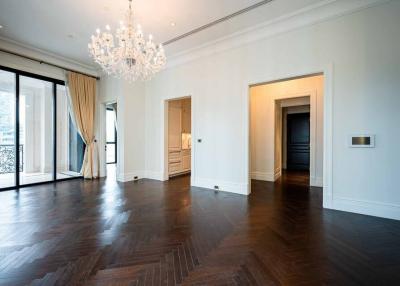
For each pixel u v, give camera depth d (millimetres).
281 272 1741
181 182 5355
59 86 5574
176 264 1848
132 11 3312
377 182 2934
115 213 3111
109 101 5887
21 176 4977
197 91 4816
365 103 2982
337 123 3186
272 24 3670
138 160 5844
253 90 5844
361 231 2496
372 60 2932
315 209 3281
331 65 3207
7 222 2746
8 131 4730
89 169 5855
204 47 4574
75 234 2416
